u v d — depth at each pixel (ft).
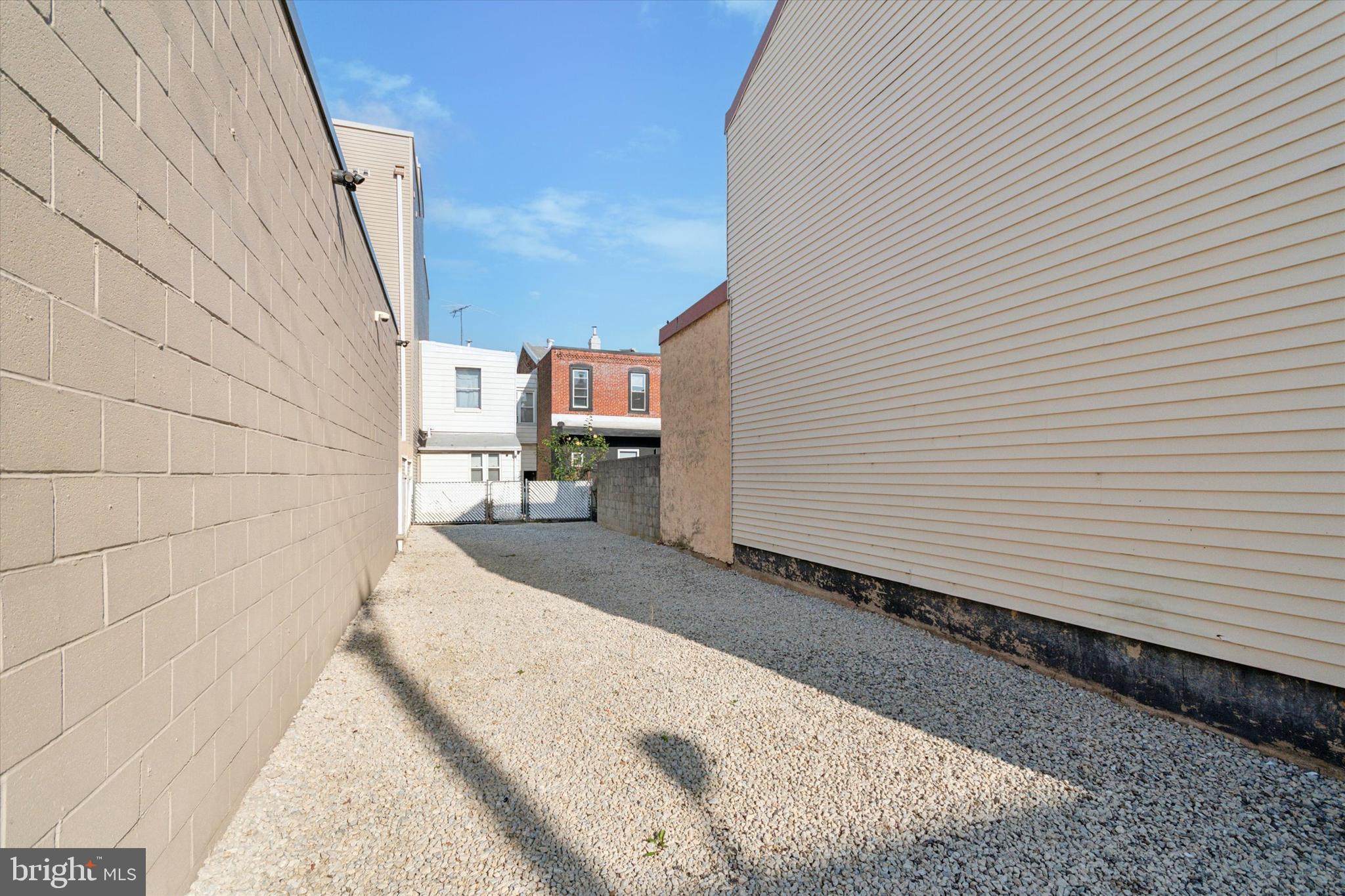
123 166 5.28
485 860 7.16
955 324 15.81
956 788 8.72
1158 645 11.20
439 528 48.98
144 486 5.62
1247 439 9.95
